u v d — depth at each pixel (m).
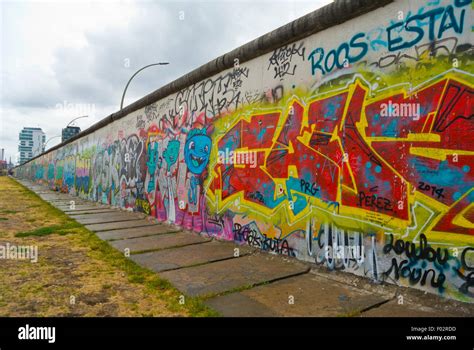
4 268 4.59
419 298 3.36
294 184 4.90
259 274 4.32
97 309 3.31
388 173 3.74
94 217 9.65
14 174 65.44
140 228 7.84
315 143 4.59
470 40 3.12
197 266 4.71
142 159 10.20
